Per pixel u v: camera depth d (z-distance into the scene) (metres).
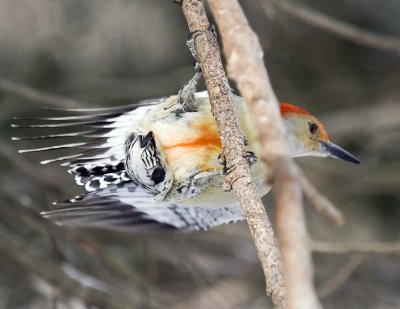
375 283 13.29
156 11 14.52
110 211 8.02
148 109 7.91
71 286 11.24
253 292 13.70
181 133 7.31
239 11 4.75
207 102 7.45
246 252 14.05
